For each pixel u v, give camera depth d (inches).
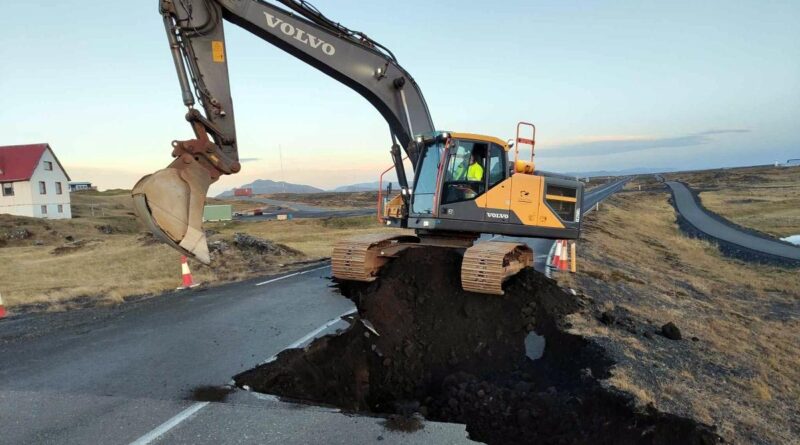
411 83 403.9
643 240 1369.3
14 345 295.6
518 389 280.8
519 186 378.3
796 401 309.0
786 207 2322.8
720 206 2481.5
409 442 185.9
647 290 578.2
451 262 370.3
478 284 317.4
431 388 302.7
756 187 3521.2
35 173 2066.9
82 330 327.9
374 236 415.2
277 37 362.3
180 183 294.7
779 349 457.1
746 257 1218.6
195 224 300.0
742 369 343.0
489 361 315.3
